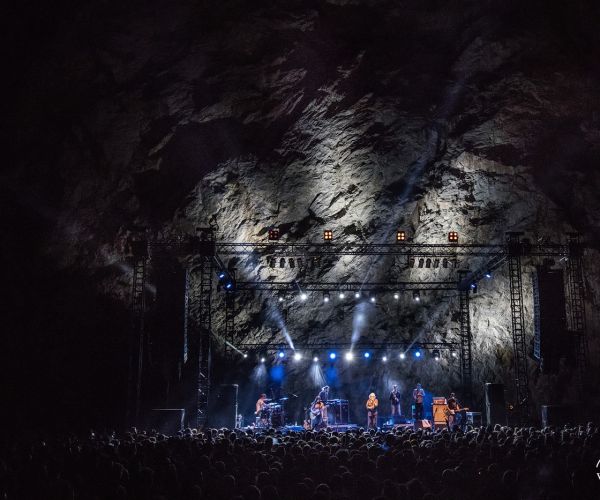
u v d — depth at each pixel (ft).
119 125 61.11
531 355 78.23
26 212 60.59
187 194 71.56
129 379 68.28
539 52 65.05
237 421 85.92
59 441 45.34
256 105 66.85
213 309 90.22
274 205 80.48
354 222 88.12
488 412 79.61
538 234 86.22
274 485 28.50
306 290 99.50
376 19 63.82
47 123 57.67
